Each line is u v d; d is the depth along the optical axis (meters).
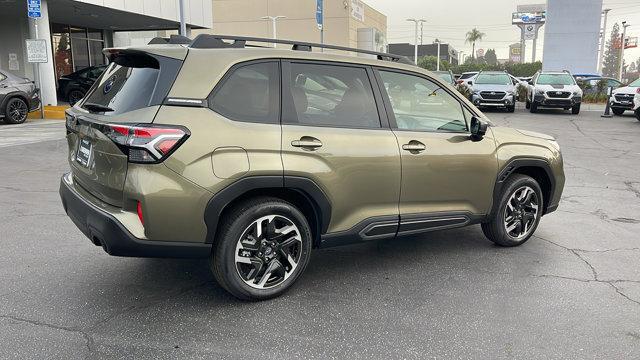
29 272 4.39
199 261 4.70
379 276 4.46
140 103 3.47
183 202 3.39
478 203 4.80
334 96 4.07
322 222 3.98
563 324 3.64
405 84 4.48
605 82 27.23
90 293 4.01
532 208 5.25
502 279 4.42
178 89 3.47
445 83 4.68
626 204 7.15
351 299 3.99
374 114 4.23
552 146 5.38
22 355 3.12
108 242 3.39
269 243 3.83
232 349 3.24
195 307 3.80
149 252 3.42
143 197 3.30
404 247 5.23
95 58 25.41
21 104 15.17
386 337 3.43
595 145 12.86
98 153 3.55
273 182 3.66
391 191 4.23
